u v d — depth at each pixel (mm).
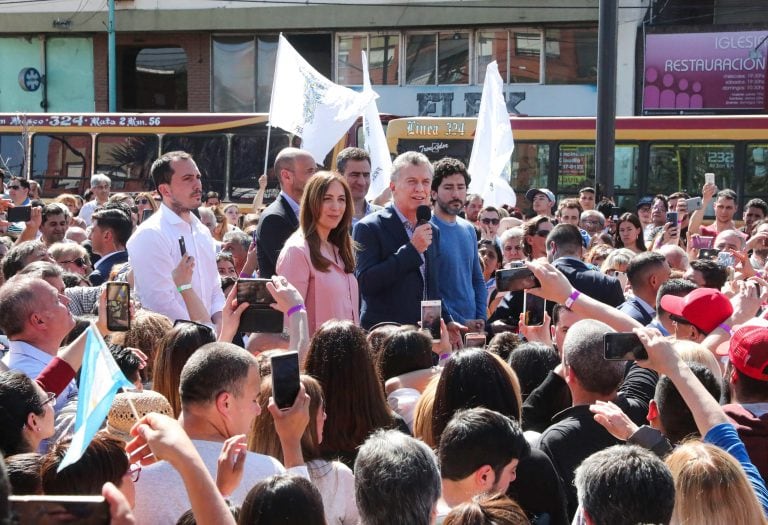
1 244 8391
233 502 3314
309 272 5695
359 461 3023
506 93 29453
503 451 3430
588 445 4094
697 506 3059
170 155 6336
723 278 6879
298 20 30875
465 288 6578
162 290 6145
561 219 12492
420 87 30312
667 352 3574
